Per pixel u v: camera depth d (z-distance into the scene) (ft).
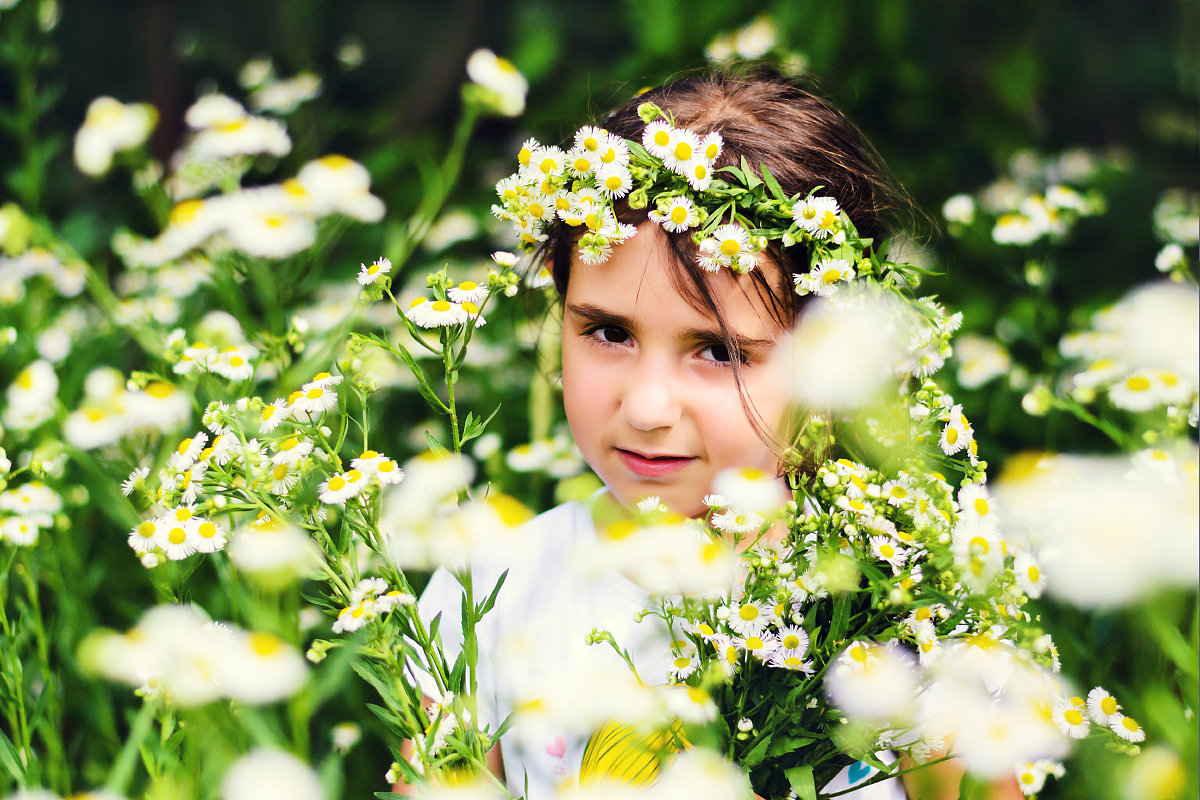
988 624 2.92
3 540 4.36
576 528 4.26
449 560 2.99
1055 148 10.16
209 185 6.58
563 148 4.33
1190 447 3.41
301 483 3.03
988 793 3.29
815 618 2.96
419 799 2.76
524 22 11.31
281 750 3.39
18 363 6.23
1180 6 10.59
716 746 2.79
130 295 7.16
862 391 3.05
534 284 4.31
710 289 3.33
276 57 11.05
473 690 2.94
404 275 8.93
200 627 3.22
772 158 3.82
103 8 13.73
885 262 3.46
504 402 7.00
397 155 9.77
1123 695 3.75
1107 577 2.56
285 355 4.70
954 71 9.49
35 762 3.71
